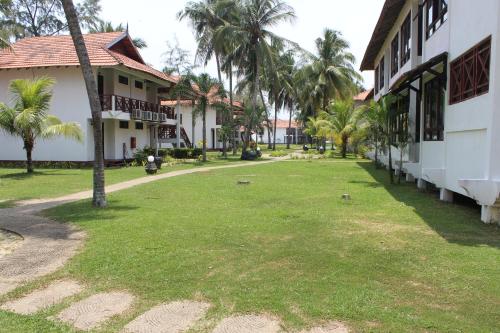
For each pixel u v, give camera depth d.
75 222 8.56
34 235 7.55
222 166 24.98
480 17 8.70
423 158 13.37
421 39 15.45
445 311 4.26
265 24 32.19
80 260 5.99
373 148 26.73
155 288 4.95
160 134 40.81
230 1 31.41
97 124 10.50
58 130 19.28
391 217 8.95
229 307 4.41
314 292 4.75
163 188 14.18
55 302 4.61
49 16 39.88
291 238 7.15
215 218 8.86
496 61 7.90
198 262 5.85
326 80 42.06
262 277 5.25
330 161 29.80
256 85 34.59
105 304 4.54
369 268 5.57
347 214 9.30
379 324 3.98
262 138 91.06
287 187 14.37
